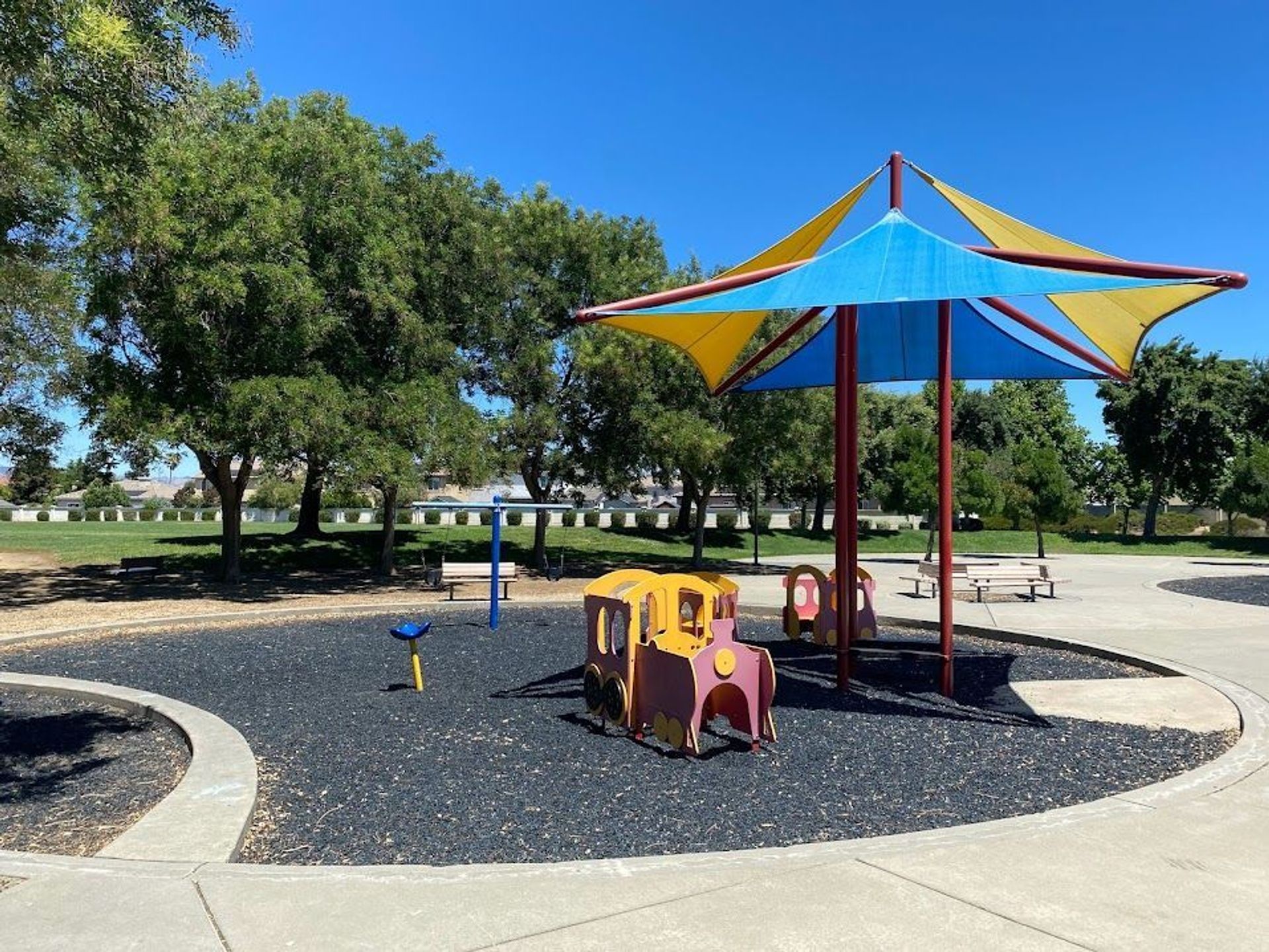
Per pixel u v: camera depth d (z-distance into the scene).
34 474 21.12
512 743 6.69
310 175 18.62
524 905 3.60
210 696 8.33
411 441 18.61
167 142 14.73
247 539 27.64
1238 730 7.04
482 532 33.78
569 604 16.02
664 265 26.80
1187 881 3.87
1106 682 9.12
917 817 5.01
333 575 22.17
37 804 5.38
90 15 5.34
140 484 99.75
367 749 6.49
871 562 31.25
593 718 7.47
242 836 4.53
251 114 19.77
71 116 5.82
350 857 4.41
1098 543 41.78
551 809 5.16
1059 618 14.25
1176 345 44.94
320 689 8.66
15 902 3.62
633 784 5.65
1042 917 3.50
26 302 14.88
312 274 18.19
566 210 24.55
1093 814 4.81
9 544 27.52
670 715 6.48
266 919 3.47
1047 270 7.24
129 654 10.70
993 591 19.48
